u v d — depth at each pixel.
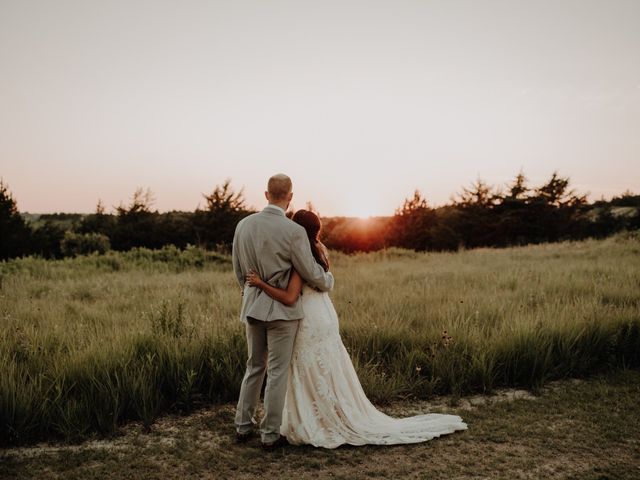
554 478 3.35
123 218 32.41
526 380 5.34
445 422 4.21
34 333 5.75
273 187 3.85
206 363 5.07
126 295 9.72
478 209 38.41
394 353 5.84
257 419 4.41
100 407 4.22
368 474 3.42
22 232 26.25
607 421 4.31
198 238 31.31
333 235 36.03
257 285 3.77
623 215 36.50
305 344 3.92
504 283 10.34
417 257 21.62
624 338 5.99
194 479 3.35
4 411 3.89
